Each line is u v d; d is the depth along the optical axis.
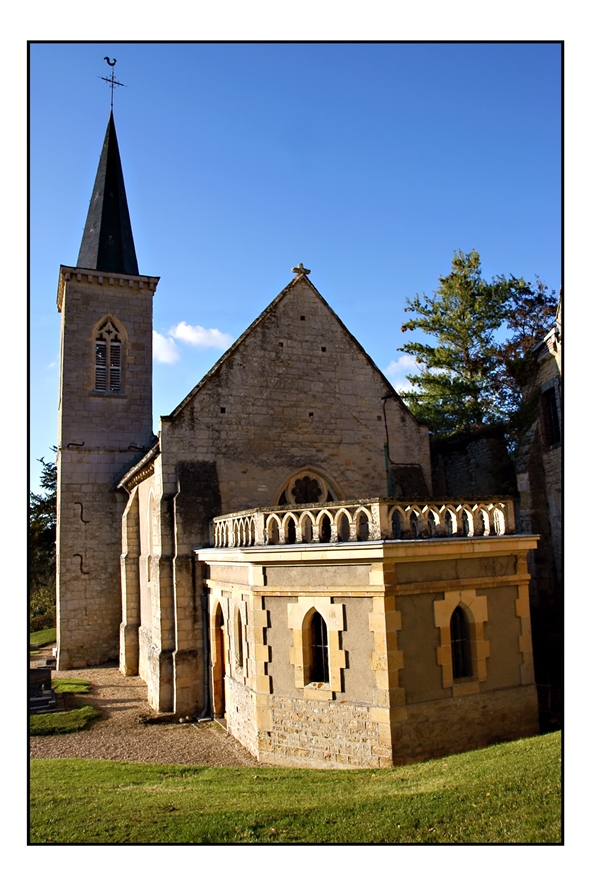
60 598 27.08
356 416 21.08
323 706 11.29
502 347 28.75
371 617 10.82
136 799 9.67
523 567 12.31
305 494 20.09
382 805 8.34
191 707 16.72
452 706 11.05
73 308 29.70
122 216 32.75
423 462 21.83
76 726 15.62
